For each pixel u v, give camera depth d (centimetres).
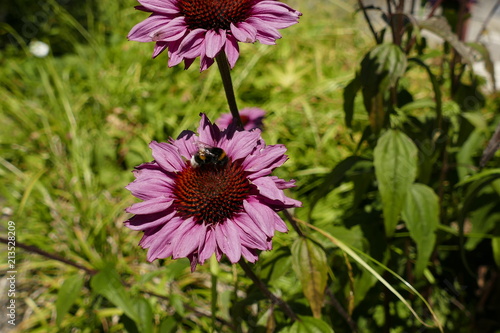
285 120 75
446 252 54
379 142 40
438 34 40
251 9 32
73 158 70
